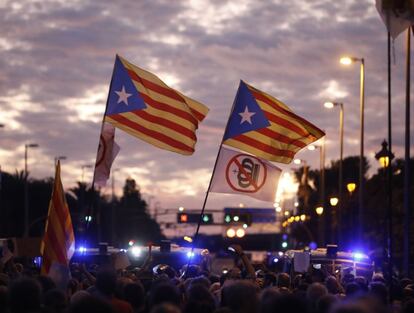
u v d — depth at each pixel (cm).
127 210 14038
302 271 2089
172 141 1706
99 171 1698
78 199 9825
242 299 828
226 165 1709
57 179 1403
